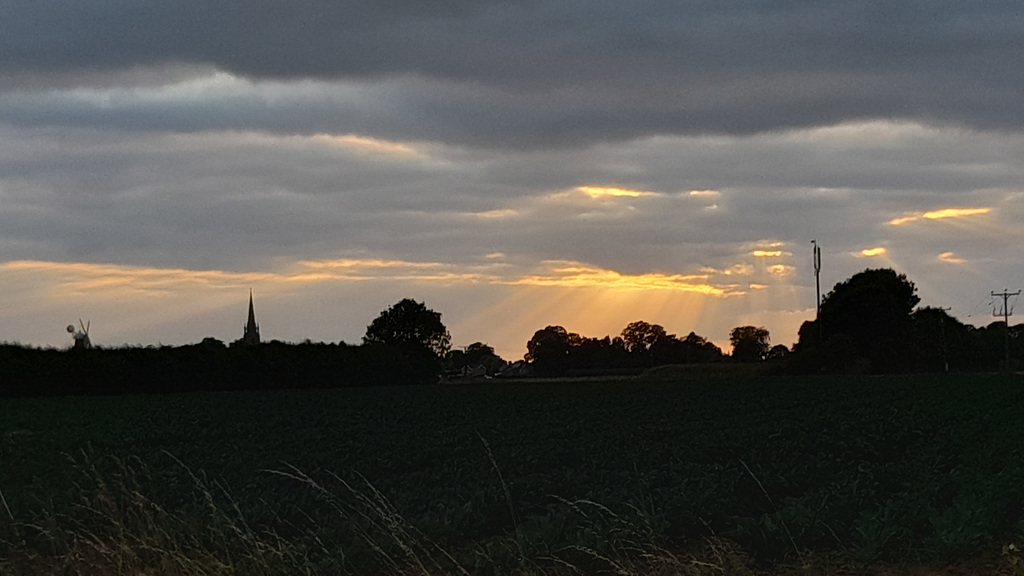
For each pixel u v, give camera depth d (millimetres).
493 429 34406
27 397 68562
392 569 12656
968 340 128500
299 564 12312
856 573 11641
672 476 18188
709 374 107375
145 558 11875
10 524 14211
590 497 15477
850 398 48531
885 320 105875
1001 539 12867
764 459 21531
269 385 80000
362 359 88562
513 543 12641
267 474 21250
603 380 105938
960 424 29656
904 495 14969
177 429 36125
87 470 21562
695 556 12211
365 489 18516
